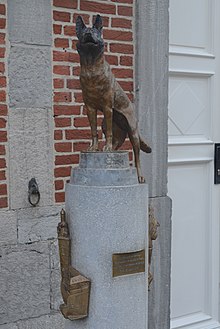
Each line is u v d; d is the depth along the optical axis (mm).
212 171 4410
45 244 3473
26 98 3367
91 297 2430
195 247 4379
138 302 2479
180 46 4191
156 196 3938
